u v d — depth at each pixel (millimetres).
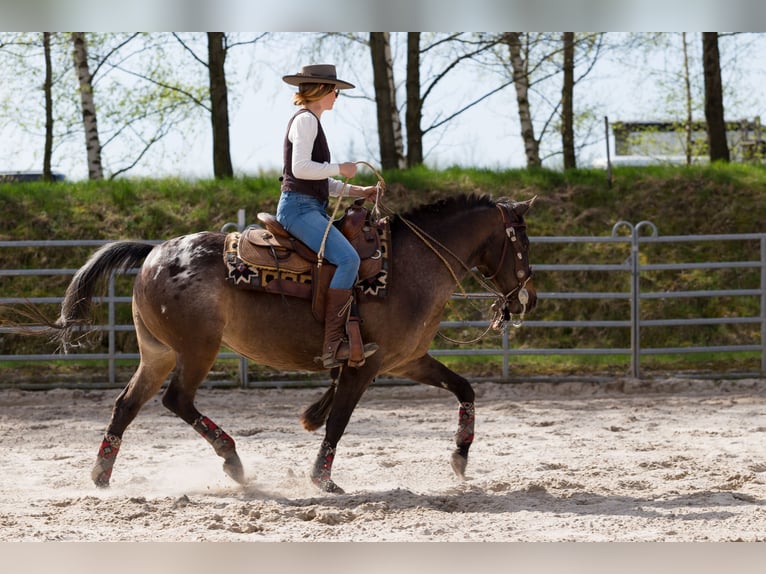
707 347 15391
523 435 11055
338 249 7539
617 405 13391
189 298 7641
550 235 19375
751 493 7676
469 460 9453
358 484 8312
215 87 22547
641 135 30500
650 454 9695
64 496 7684
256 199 19781
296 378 15969
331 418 7754
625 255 18859
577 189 20594
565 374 16109
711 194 20281
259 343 7809
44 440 10820
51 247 18406
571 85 25375
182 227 19000
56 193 19594
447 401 14148
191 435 11188
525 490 7762
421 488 8117
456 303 17734
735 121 30031
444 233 8125
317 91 7586
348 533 6281
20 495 7762
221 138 22500
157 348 8070
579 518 6734
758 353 17500
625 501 7383
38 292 17797
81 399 14227
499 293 8523
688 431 11133
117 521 6625
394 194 20109
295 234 7652
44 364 16672
